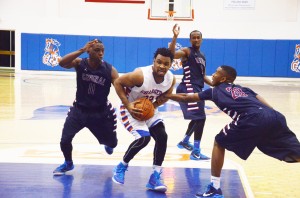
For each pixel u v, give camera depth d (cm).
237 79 1588
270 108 387
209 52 1582
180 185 424
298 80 1577
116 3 1585
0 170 461
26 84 1306
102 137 448
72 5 1592
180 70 1573
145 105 398
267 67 1576
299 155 375
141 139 405
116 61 1600
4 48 1705
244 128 375
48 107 916
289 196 408
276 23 1565
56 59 1606
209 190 390
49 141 614
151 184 405
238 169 484
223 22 1577
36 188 406
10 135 650
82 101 432
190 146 571
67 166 451
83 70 423
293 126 764
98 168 479
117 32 1595
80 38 1595
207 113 904
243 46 1574
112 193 397
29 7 1595
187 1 1580
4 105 928
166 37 1588
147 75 397
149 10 1584
